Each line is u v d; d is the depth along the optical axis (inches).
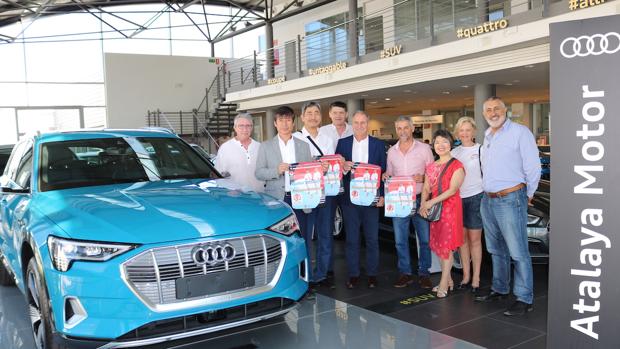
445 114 928.3
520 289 146.0
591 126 95.6
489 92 512.1
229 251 107.0
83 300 99.0
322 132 184.4
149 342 98.5
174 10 754.8
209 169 161.2
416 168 173.2
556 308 101.6
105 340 97.7
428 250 175.3
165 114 856.9
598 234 96.4
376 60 506.9
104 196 122.6
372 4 653.9
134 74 835.4
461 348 124.1
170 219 107.1
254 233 111.1
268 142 168.7
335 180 161.5
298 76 620.4
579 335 99.8
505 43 387.9
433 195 162.6
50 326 105.4
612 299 96.1
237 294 107.2
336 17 705.6
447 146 159.0
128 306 98.6
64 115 875.4
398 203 165.6
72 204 116.9
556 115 98.6
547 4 359.9
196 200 119.6
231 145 182.2
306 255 123.7
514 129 142.8
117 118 826.8
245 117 179.0
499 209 146.6
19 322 150.5
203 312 103.4
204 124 802.2
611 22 92.6
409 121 172.9
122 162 150.6
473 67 438.3
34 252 111.3
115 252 99.8
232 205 118.0
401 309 154.4
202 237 105.3
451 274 193.0
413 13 603.2
